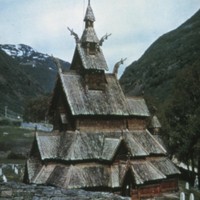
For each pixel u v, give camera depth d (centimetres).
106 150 4372
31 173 4375
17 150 8100
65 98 4603
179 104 7119
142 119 5362
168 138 7038
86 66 4719
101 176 4191
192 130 6481
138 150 4700
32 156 4638
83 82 4819
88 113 4488
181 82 7188
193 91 7000
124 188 4238
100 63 4838
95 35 4972
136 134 5172
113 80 5181
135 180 4294
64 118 4597
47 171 4331
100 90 4869
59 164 4341
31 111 14125
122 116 4844
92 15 5012
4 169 6184
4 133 9669
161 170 5144
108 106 4734
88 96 4706
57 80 4784
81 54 4831
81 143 4344
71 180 3962
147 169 4672
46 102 14050
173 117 7219
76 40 4984
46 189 1706
